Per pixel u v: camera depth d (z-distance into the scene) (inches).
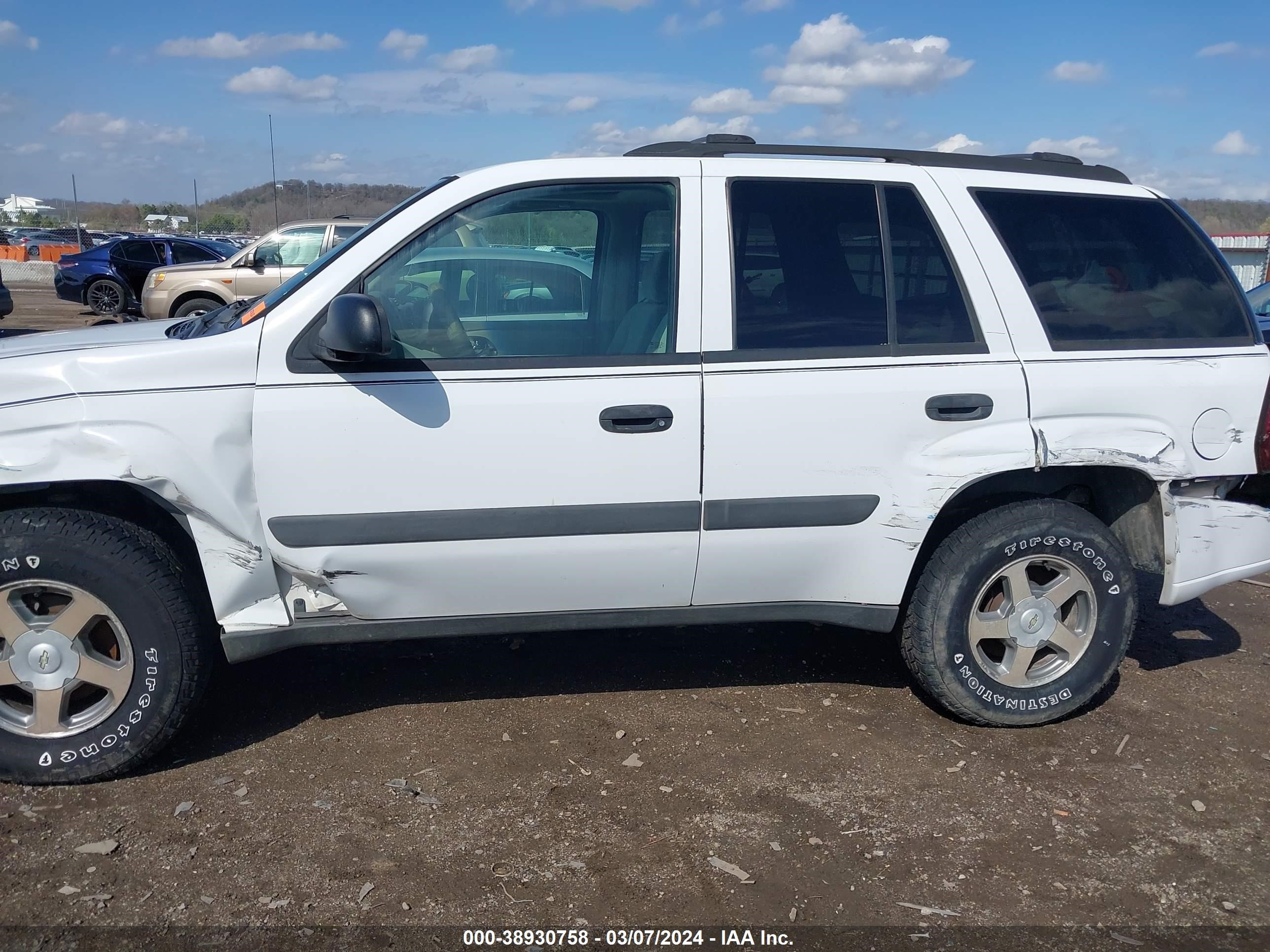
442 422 127.0
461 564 131.7
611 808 127.5
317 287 128.3
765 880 114.1
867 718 153.0
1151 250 148.6
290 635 133.3
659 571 136.9
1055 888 113.7
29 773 127.6
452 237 132.6
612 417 129.6
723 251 134.9
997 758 141.9
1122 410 141.2
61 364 123.0
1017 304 140.9
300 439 125.3
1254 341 148.8
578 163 135.9
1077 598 148.9
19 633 125.9
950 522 148.8
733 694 160.6
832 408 134.1
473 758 139.0
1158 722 153.7
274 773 134.3
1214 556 148.2
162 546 127.8
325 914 106.7
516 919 106.8
